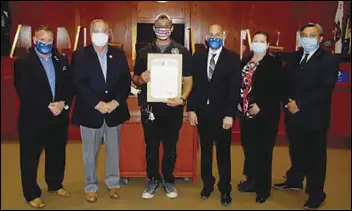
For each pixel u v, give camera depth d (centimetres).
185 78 325
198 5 604
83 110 320
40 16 602
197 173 419
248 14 606
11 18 598
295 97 328
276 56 334
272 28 607
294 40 605
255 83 326
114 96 323
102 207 331
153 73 323
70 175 416
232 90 316
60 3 602
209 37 313
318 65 318
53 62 318
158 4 600
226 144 329
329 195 364
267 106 326
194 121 327
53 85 317
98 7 602
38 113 314
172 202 344
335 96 539
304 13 598
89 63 314
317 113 322
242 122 345
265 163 338
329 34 592
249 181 369
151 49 329
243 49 598
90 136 327
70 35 605
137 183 395
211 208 330
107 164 344
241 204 340
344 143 549
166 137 342
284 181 387
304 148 335
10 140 560
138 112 394
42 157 467
